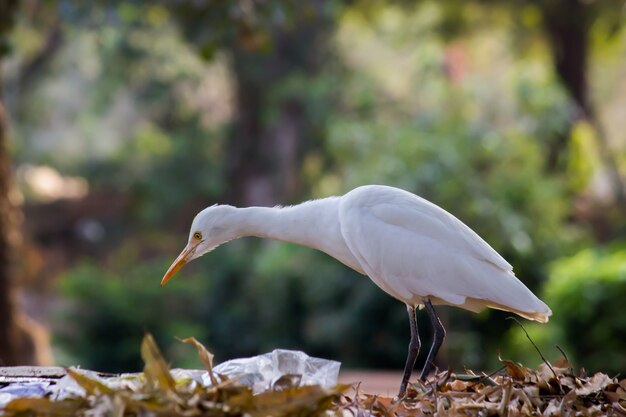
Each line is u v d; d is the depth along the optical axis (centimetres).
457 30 2270
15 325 1038
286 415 365
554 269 1323
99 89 2673
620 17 2136
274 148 2375
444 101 1719
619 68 2941
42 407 365
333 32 2272
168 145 2606
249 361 449
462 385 455
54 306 2295
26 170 2916
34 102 2795
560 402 426
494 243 1450
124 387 383
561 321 1095
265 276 1677
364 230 534
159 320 1675
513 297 526
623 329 1055
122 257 2627
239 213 563
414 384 466
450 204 1466
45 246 2762
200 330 1727
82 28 2119
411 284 532
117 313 1617
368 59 2403
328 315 1506
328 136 2047
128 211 2733
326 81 2220
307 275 1593
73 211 2786
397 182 1471
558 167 1967
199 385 381
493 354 1382
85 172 2720
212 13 1023
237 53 2253
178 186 2478
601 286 1066
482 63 2547
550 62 2405
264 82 2320
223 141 2503
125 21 1591
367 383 927
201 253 563
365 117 2159
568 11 2153
